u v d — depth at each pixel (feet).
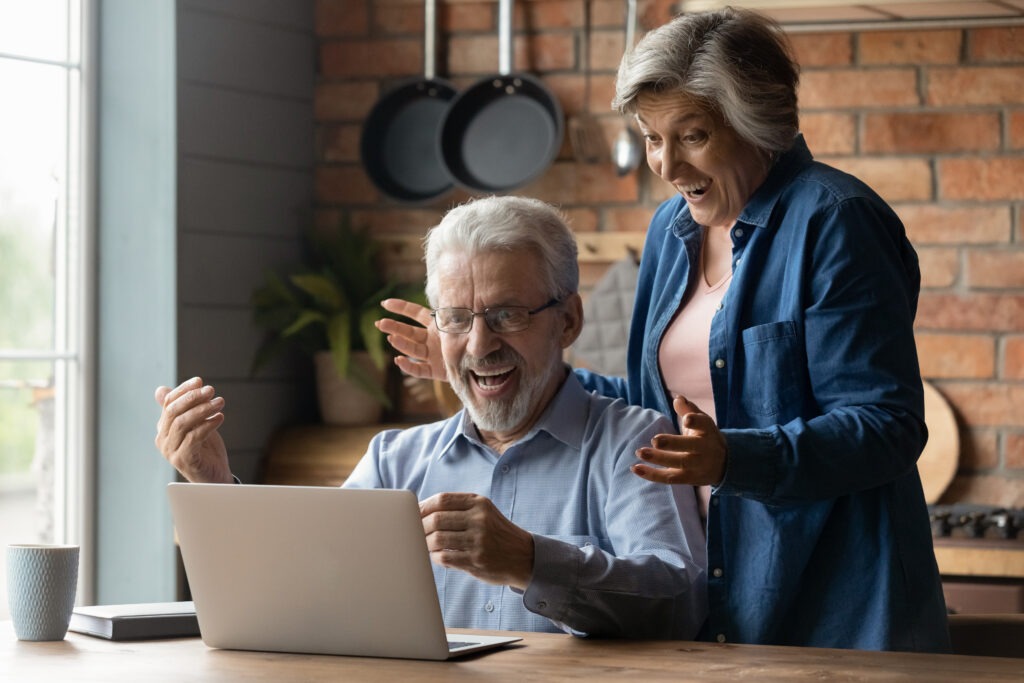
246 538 5.36
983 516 9.91
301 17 12.33
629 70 6.23
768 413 6.21
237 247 11.78
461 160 12.01
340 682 4.76
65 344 11.57
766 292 6.29
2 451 11.22
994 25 10.66
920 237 11.01
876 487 6.12
